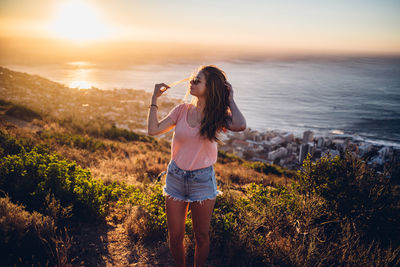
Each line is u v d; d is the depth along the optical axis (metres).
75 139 8.94
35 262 2.09
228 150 48.47
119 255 2.44
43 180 3.26
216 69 1.68
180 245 1.95
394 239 3.06
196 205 1.82
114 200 3.56
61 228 2.69
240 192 4.84
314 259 2.39
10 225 2.24
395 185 3.33
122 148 10.16
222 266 2.40
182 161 1.75
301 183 3.76
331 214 3.16
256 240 2.62
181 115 1.78
